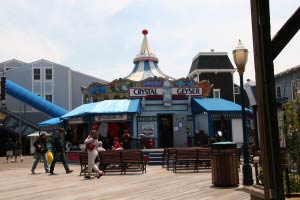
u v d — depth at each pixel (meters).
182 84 26.08
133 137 23.83
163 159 18.12
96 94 26.72
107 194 9.57
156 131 25.27
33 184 12.40
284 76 31.33
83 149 22.45
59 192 10.25
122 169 15.01
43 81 44.09
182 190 9.90
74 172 16.53
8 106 43.28
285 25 4.02
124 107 23.98
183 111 25.98
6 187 11.84
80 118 25.27
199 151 15.18
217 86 40.25
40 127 32.34
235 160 10.52
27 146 40.31
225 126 24.83
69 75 44.84
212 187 10.29
